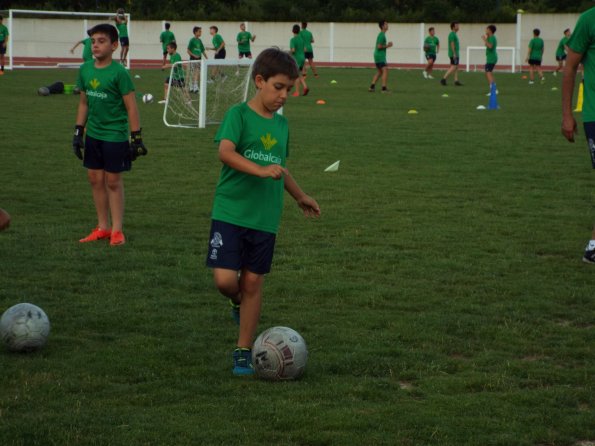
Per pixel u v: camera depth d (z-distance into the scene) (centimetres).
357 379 577
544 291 800
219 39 4300
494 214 1152
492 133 2055
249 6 6481
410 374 586
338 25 6091
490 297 780
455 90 3569
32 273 838
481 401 537
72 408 519
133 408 521
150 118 2377
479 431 491
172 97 2880
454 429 493
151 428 489
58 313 715
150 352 624
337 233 1031
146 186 1338
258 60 569
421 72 5059
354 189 1316
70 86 3047
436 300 767
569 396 546
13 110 2414
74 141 977
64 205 1184
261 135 574
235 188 572
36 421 495
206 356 619
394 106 2775
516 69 5609
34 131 1962
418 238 1006
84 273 848
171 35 4653
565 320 726
